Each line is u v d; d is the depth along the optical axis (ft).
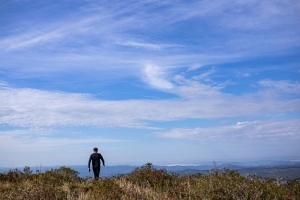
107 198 33.32
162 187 39.83
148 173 44.88
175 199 32.12
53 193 35.01
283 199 30.35
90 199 32.68
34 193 34.37
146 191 35.94
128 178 43.60
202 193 32.07
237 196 29.84
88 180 48.37
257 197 29.63
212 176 37.17
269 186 32.04
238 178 34.30
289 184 34.01
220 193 30.86
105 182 39.78
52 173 48.67
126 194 34.58
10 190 38.01
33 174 50.65
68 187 39.17
